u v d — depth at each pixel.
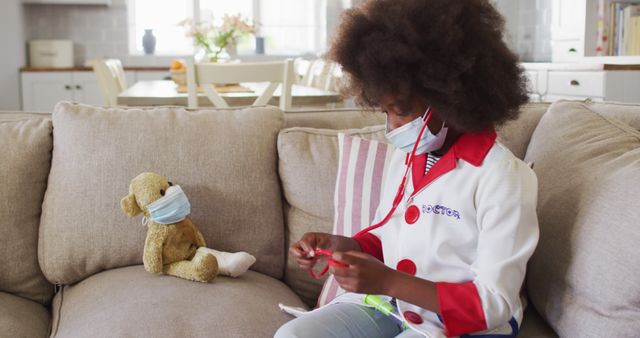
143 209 1.54
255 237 1.66
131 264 1.65
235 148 1.68
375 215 1.46
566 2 4.84
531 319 1.36
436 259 1.17
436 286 1.08
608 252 1.12
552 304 1.24
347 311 1.25
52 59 5.88
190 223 1.58
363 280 1.05
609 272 1.10
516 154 1.67
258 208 1.66
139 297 1.41
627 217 1.12
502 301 1.06
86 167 1.63
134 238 1.61
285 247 1.71
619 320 1.09
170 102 3.11
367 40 1.12
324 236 1.32
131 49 6.37
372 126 1.78
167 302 1.38
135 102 3.06
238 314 1.35
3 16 5.23
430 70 1.07
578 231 1.20
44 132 1.72
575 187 1.28
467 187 1.15
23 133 1.71
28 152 1.68
